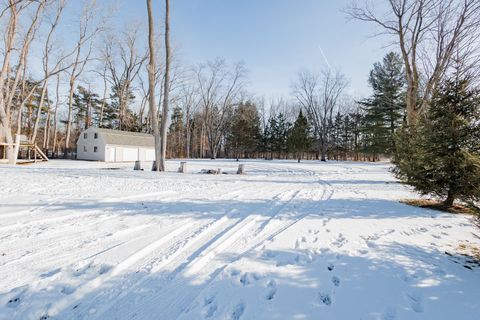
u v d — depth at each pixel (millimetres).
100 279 2467
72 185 7594
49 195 6031
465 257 3207
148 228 3969
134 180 9336
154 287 2389
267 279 2584
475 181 4578
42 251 3035
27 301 2111
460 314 2086
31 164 18250
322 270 2801
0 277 2436
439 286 2516
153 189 7426
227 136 46375
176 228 4004
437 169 5918
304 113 46469
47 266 2676
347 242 3645
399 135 7820
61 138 42469
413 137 7031
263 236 3840
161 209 5156
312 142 39281
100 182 8461
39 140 41750
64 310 2033
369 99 32469
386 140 28891
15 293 2201
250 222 4496
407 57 10664
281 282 2531
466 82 5910
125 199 5953
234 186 8719
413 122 7738
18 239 3371
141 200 5898
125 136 32000
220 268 2797
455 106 5863
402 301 2254
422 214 5371
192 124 48062
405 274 2738
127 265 2777
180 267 2777
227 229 4070
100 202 5512
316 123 36000
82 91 40156
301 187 9039
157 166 13875
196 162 27000
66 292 2256
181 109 47344
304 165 23703
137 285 2408
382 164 25609
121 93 34375
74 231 3742
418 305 2213
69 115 30250
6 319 1904
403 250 3393
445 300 2281
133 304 2139
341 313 2076
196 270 2732
